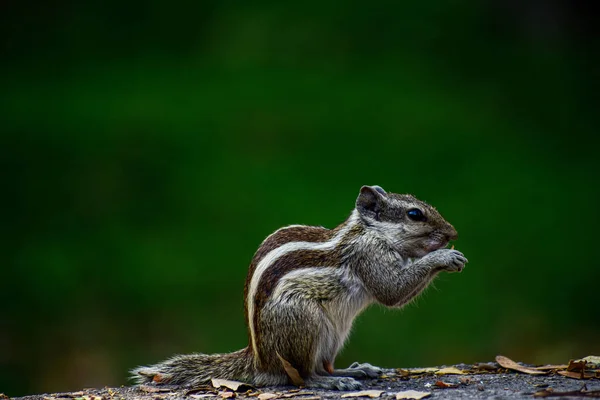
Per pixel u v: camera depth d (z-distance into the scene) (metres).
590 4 33.31
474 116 28.42
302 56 32.09
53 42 34.62
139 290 20.48
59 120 28.22
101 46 34.41
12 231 23.33
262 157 25.83
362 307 9.04
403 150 26.02
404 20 33.78
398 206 9.19
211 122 27.75
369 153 25.88
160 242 22.23
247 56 32.34
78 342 19.52
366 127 27.28
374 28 33.44
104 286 20.94
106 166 25.78
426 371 9.34
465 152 26.06
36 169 25.62
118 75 32.06
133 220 23.56
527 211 23.38
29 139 26.83
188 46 33.94
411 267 8.90
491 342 19.20
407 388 8.38
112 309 20.19
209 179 24.83
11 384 18.70
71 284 20.95
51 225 23.55
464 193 24.09
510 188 24.41
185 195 24.28
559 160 26.39
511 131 27.97
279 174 24.70
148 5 35.59
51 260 21.81
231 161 25.69
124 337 19.56
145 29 35.06
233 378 8.87
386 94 29.17
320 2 34.50
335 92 29.44
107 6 35.91
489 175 25.08
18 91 30.52
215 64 32.25
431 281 9.23
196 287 20.50
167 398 8.27
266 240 8.91
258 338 8.55
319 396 8.05
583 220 22.98
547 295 20.52
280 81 30.28
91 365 18.92
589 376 8.67
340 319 8.80
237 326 19.42
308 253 8.73
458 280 20.88
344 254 8.85
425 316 19.59
